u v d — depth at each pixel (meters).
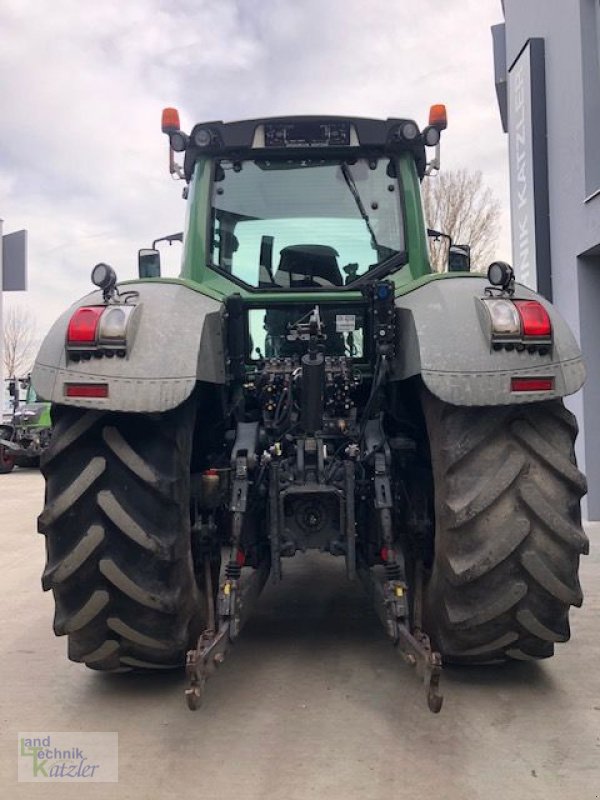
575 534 2.80
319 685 3.21
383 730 2.77
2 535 7.32
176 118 3.96
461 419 2.88
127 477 2.80
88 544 2.74
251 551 3.31
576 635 3.85
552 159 8.41
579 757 2.55
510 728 2.77
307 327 3.29
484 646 2.97
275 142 3.86
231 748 2.65
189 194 3.97
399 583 2.96
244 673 3.36
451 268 4.51
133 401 2.68
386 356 3.17
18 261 21.69
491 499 2.77
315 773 2.46
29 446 15.81
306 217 3.87
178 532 2.83
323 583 5.00
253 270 3.84
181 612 2.88
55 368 2.77
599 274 7.76
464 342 2.82
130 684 3.26
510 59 9.64
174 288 3.12
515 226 9.29
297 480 3.28
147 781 2.44
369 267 3.82
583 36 7.53
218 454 3.46
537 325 2.79
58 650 3.77
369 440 3.29
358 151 3.90
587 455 7.57
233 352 3.40
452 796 2.31
